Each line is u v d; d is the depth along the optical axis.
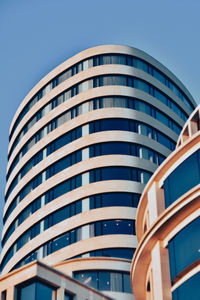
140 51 85.88
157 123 81.06
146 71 85.12
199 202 38.22
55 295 33.75
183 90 90.81
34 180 81.62
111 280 65.19
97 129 78.19
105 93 80.75
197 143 40.81
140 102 81.31
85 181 74.69
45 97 86.75
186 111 88.75
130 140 77.06
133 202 72.25
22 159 86.19
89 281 65.00
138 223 48.09
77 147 77.81
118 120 78.62
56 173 78.38
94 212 71.75
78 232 71.62
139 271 44.41
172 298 38.41
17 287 33.78
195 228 38.31
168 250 40.16
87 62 84.56
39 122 85.69
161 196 42.88
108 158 75.25
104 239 69.56
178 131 84.69
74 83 83.75
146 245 41.56
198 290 36.50
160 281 39.25
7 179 91.81
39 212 77.31
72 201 74.06
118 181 73.50
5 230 85.31
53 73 87.38
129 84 82.25
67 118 81.81
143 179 74.69
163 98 85.19
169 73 88.94
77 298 34.59
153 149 78.06
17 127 91.56
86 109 80.50
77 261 66.31
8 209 86.94
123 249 69.00
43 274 33.56
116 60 83.94
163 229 40.28
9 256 81.50
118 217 70.81
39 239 75.19
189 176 40.47
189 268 37.91
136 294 47.03
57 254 71.69
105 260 66.19
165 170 42.91
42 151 82.69
